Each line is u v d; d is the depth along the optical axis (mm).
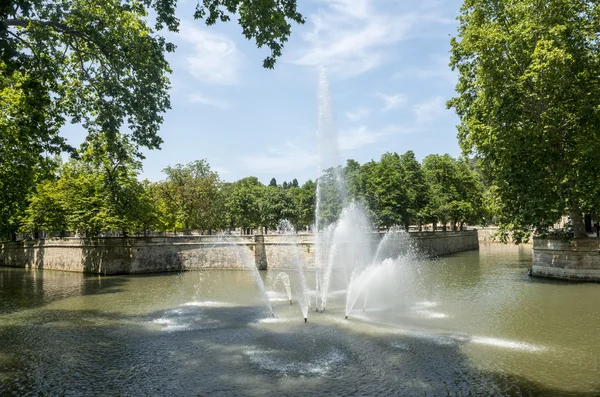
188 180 73688
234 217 85625
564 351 17078
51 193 59719
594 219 54469
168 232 81250
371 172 71188
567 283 34062
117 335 21391
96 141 23078
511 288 32719
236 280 44844
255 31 17312
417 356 16797
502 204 40844
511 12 34906
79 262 55656
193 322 23969
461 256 67250
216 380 14758
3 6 12562
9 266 69375
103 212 51562
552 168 34875
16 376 15633
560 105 31828
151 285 41219
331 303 28984
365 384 14016
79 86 22297
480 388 13438
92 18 19641
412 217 68062
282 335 20469
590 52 32031
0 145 26938
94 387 14438
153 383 14656
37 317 26250
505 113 32500
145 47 19422
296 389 13758
